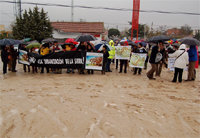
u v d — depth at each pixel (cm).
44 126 385
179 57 831
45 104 510
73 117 431
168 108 509
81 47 978
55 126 386
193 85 801
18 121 405
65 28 2691
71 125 392
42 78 852
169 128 393
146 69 1230
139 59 1007
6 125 386
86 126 388
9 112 452
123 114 456
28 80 804
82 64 957
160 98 596
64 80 815
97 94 616
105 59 979
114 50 1069
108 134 358
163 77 976
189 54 870
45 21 2517
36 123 398
